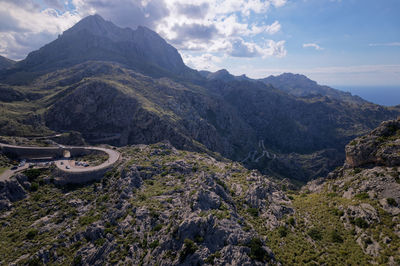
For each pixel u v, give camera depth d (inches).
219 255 1739.7
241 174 4099.4
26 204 3572.8
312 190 3814.0
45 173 4421.8
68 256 2283.5
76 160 5113.2
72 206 3479.3
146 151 5561.0
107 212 2869.1
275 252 1907.0
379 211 2065.7
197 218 2026.3
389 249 1702.8
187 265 1718.8
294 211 2689.5
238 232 1932.8
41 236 2778.1
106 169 4471.0
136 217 2564.0
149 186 3503.9
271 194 3297.2
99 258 2139.5
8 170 4338.1
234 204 2738.7
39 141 6190.9
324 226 2266.2
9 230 3002.0
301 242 2059.5
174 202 2795.3
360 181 2728.8
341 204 2524.6
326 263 1759.4
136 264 2001.7
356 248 1873.8
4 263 2343.8
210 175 3420.3
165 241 1990.7
